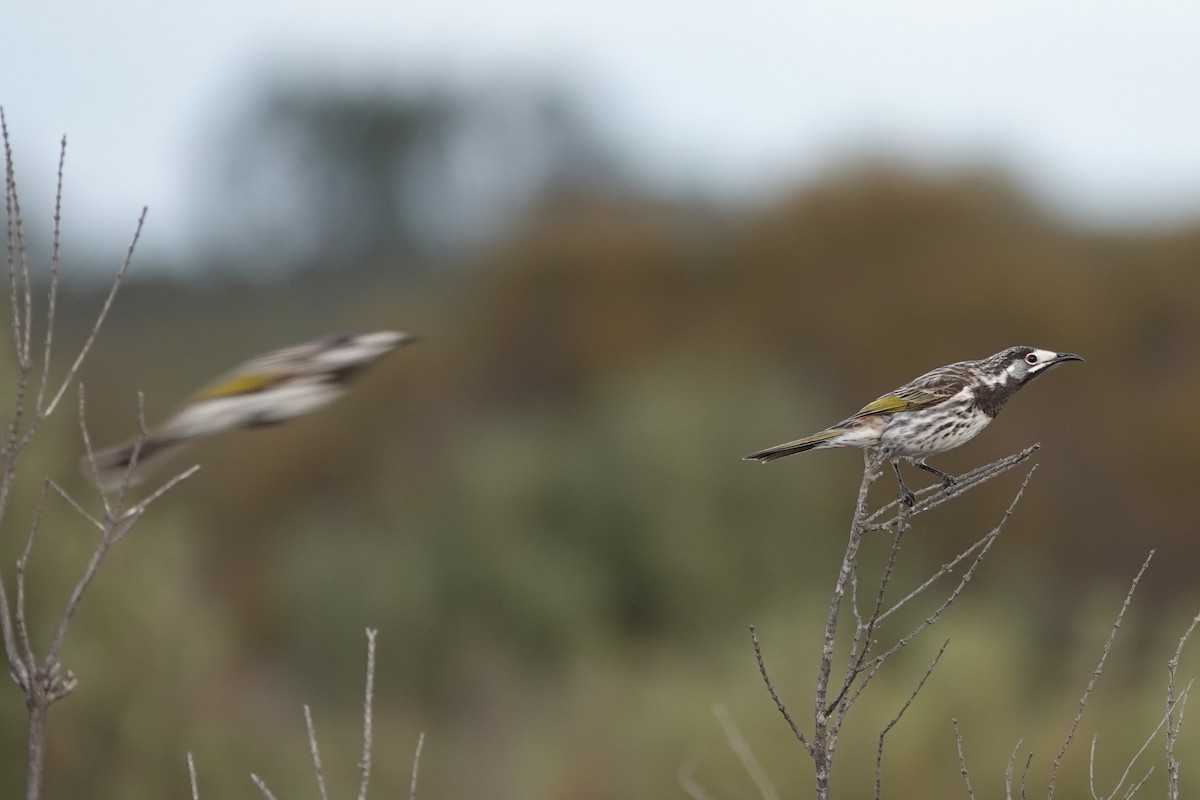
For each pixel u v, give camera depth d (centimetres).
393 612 2925
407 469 3803
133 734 1694
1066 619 2866
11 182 606
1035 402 3678
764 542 3102
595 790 1781
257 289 6094
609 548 3102
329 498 3928
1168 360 3938
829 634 683
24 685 600
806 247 4156
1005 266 3988
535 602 2978
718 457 3180
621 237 4397
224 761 1772
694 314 4306
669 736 1820
